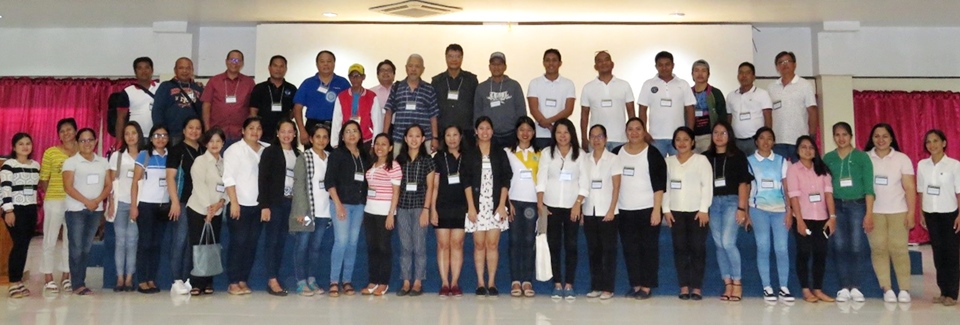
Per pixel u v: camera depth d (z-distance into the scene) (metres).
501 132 6.46
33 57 10.95
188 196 5.70
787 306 5.32
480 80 10.20
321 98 6.56
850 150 5.71
